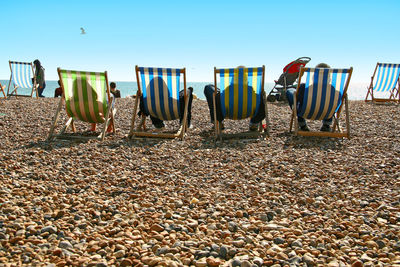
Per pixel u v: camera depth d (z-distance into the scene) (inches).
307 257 81.1
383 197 120.7
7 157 166.4
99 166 159.3
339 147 197.3
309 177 145.3
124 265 79.2
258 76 213.0
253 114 227.9
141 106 231.9
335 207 115.0
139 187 134.3
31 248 84.8
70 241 90.4
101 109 221.3
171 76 213.2
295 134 220.2
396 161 161.3
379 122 277.4
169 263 78.6
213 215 107.7
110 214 108.9
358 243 90.1
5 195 118.7
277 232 95.2
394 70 423.8
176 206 116.2
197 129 262.5
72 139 216.5
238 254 83.7
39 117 290.8
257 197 123.0
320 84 208.2
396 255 83.1
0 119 272.8
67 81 210.2
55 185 132.7
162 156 179.5
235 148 197.2
